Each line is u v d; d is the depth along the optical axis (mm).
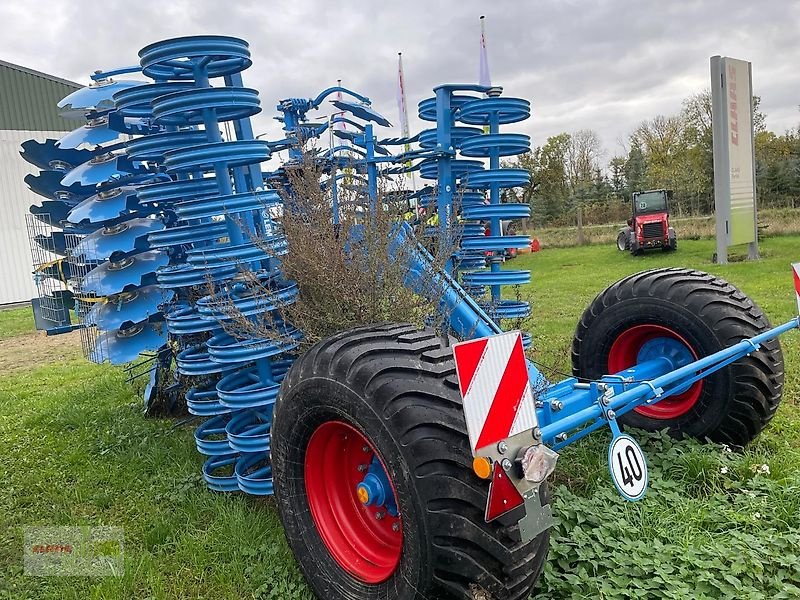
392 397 2176
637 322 3820
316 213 3430
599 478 3307
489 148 4230
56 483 4109
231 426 3875
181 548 3148
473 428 1844
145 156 3965
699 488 3223
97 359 4688
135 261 4488
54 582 2984
